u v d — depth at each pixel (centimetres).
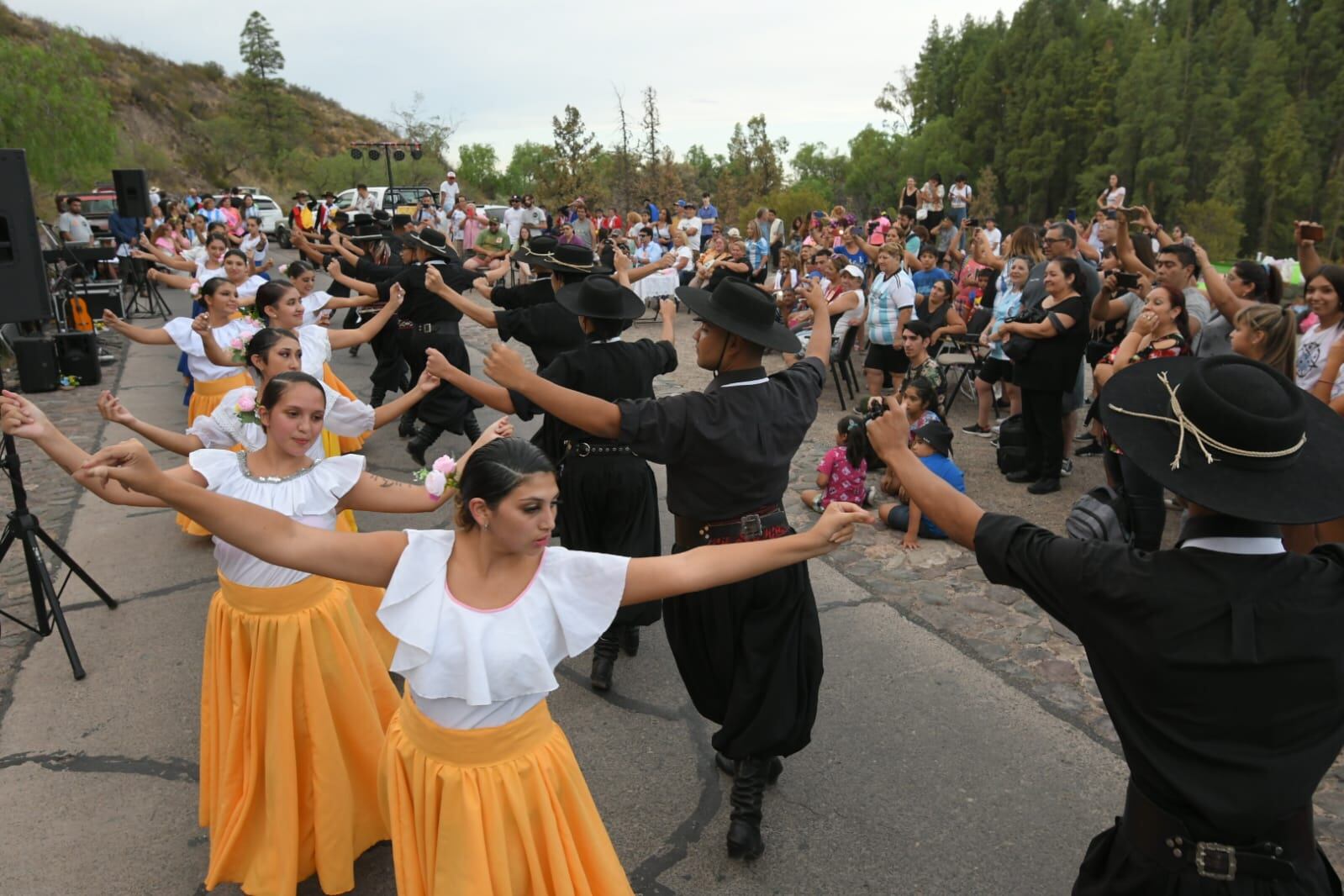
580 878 233
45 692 424
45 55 2097
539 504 214
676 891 307
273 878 284
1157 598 177
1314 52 6372
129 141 4700
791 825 337
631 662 456
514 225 2058
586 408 284
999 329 689
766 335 301
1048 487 683
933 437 600
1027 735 390
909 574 551
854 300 493
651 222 1994
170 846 327
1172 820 182
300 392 288
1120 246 762
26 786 359
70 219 1669
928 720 402
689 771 371
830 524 226
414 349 699
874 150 5447
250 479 290
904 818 340
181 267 1068
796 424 310
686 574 229
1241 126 5747
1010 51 5731
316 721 284
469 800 222
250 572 279
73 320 1166
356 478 296
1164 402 192
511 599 226
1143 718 183
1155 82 5462
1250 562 177
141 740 389
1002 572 200
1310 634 171
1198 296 680
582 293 411
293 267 688
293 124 6738
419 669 221
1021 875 311
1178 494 177
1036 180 5416
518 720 227
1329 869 189
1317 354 525
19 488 454
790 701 306
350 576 225
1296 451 176
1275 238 5506
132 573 554
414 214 2219
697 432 291
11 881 309
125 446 206
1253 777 173
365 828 303
